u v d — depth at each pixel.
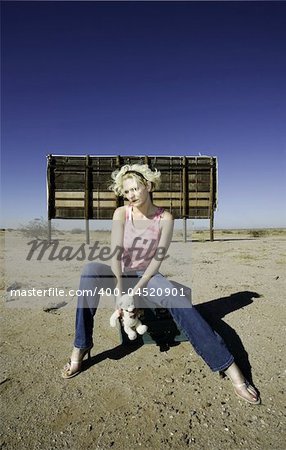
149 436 1.84
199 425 1.92
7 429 1.91
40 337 3.16
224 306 3.93
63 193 10.14
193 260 7.49
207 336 2.27
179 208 10.76
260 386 2.29
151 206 2.76
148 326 2.89
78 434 1.87
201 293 4.51
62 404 2.13
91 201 10.21
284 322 3.42
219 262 7.19
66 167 10.13
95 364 2.64
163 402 2.13
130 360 2.69
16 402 2.16
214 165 10.61
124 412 2.04
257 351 2.80
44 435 1.86
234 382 2.22
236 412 2.03
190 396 2.19
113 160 10.24
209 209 10.77
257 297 4.30
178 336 2.96
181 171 10.59
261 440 1.79
